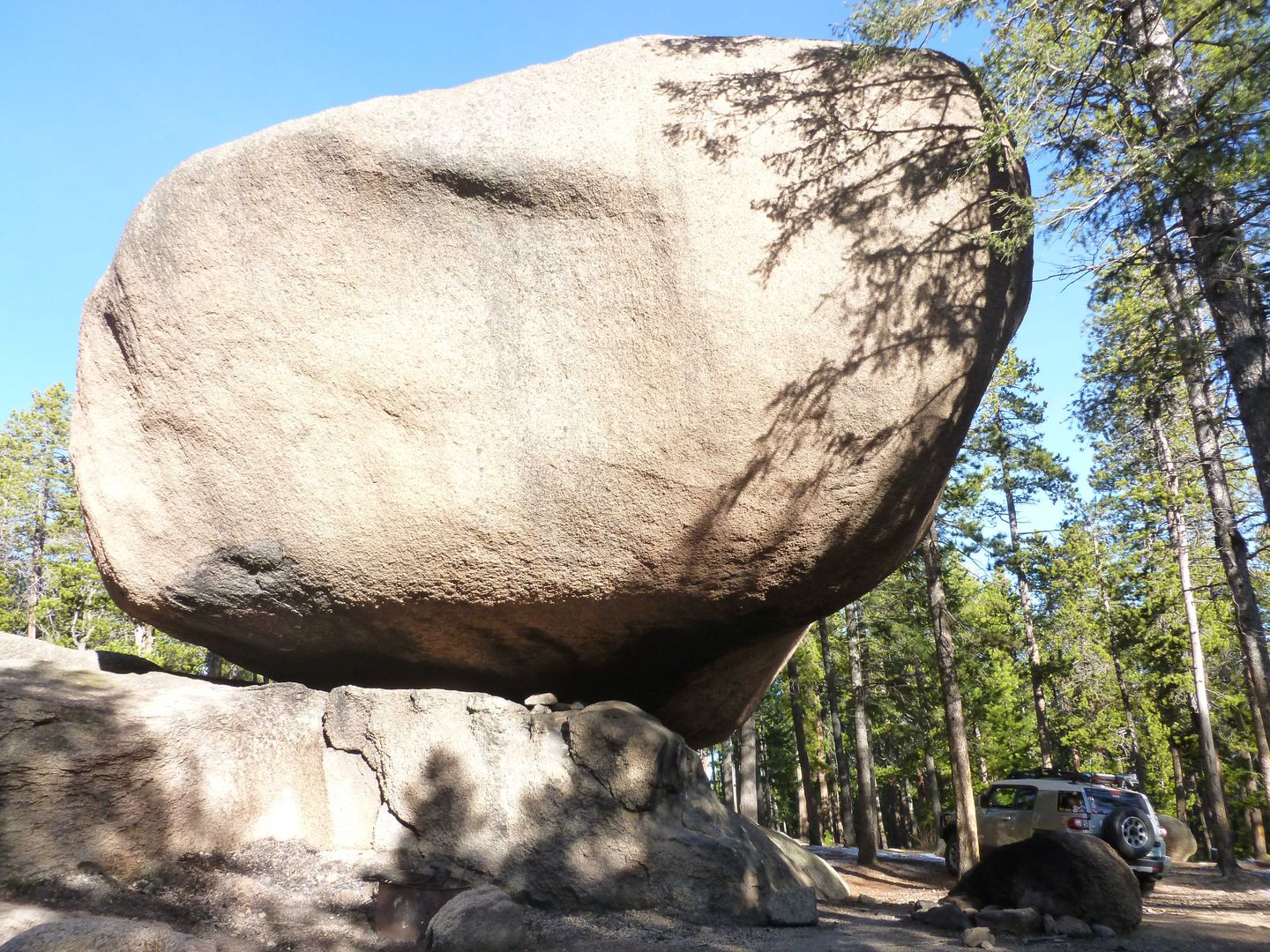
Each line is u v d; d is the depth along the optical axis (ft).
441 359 23.79
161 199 24.58
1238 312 26.35
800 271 23.52
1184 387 45.32
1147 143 26.43
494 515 23.91
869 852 57.06
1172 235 28.43
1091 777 46.65
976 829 44.98
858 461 23.93
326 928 20.06
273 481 24.40
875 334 23.63
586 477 23.75
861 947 21.16
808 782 76.95
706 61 25.11
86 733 20.30
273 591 25.43
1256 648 44.06
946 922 24.81
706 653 28.63
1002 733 105.09
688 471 23.62
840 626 84.99
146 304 24.52
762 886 23.88
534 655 27.55
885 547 25.63
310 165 23.81
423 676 28.50
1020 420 75.10
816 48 25.66
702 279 23.24
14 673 23.18
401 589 24.90
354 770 25.14
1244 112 23.99
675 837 23.44
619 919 22.06
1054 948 21.97
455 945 18.52
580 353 23.68
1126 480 74.79
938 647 46.57
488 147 23.56
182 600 25.99
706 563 24.72
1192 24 26.07
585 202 23.57
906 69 25.52
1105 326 45.34
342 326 23.90
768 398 23.30
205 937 18.21
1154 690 87.35
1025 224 24.27
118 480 25.50
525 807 23.57
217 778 22.48
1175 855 60.54
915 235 24.31
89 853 19.51
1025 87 26.05
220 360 24.27
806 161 24.20
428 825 23.75
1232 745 84.48
